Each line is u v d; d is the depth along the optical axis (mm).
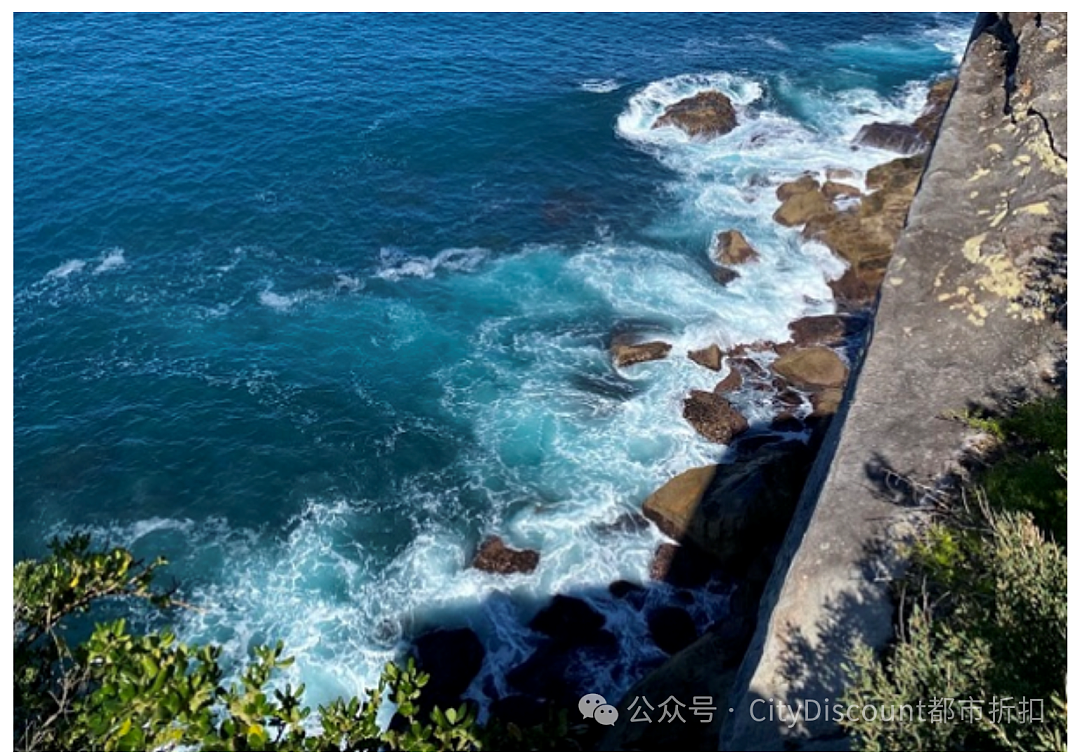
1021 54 18641
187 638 19578
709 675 16109
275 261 31578
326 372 26922
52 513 22250
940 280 15141
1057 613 8828
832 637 10961
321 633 19938
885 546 11570
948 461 12430
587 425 25125
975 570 10359
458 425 25234
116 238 31672
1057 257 14695
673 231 34188
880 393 13680
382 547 21828
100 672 7309
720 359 27750
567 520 22297
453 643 19562
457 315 29594
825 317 29359
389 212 34438
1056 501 10867
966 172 17094
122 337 27688
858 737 9328
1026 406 12773
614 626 19938
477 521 22438
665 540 21656
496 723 8344
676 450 24234
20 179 33531
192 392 25812
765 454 22688
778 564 14203
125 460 23594
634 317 29562
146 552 21484
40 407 24984
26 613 7801
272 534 22078
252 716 6941
